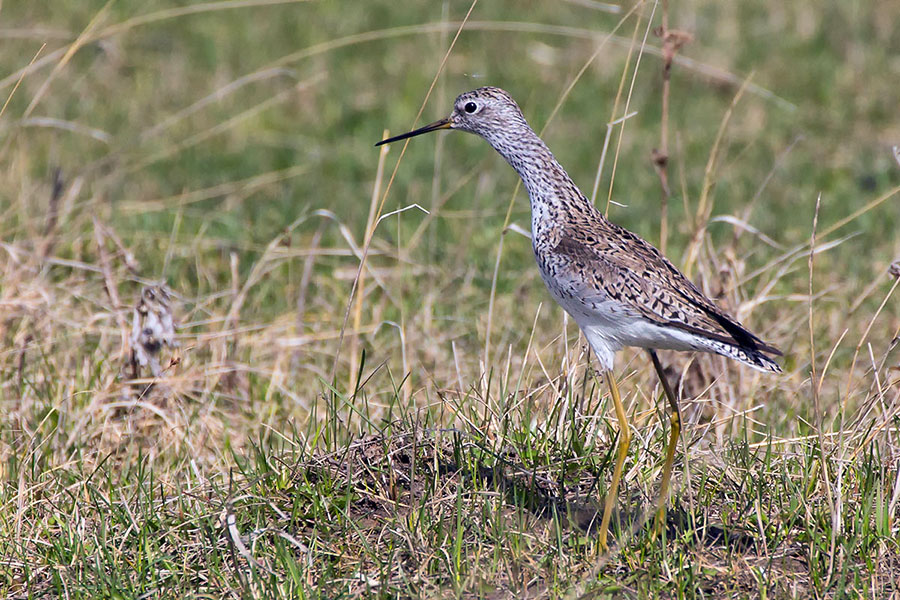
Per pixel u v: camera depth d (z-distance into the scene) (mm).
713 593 7480
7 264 12484
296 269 14273
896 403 9398
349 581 7672
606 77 21766
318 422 10336
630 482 8883
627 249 8602
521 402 9703
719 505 8555
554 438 9289
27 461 9695
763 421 10570
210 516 8523
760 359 8039
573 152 18891
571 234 8820
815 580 7453
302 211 16172
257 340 11906
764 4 24688
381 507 8617
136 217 15703
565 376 9836
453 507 8508
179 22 24188
